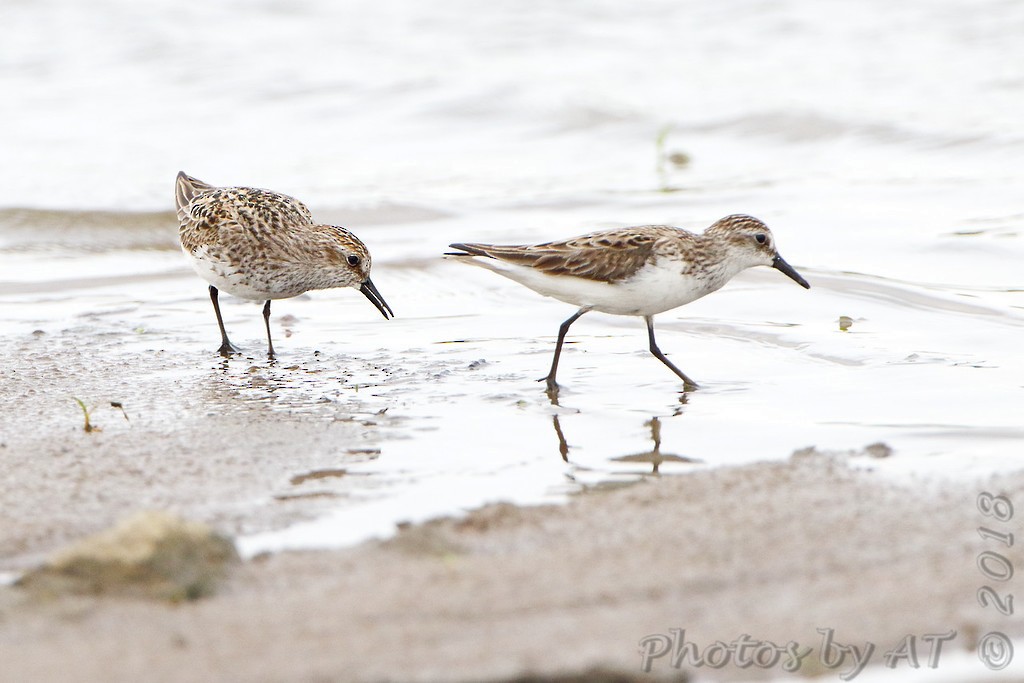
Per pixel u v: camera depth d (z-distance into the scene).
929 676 7.12
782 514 9.12
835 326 14.55
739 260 13.18
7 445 10.84
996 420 11.36
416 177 21.97
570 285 12.70
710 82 26.19
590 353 14.02
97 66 27.97
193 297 16.52
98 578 8.00
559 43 29.06
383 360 13.80
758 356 13.74
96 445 10.86
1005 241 17.09
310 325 15.31
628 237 12.62
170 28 29.84
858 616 7.65
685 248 12.77
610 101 25.31
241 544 8.87
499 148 23.62
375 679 6.93
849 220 18.64
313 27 30.27
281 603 7.84
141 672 7.04
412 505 9.68
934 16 28.80
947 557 8.38
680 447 11.06
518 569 8.30
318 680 6.93
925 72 25.59
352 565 8.39
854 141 22.72
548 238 18.25
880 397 12.18
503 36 29.53
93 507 9.47
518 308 15.82
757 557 8.44
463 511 9.55
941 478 9.83
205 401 12.23
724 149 23.06
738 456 10.77
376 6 31.34
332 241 14.23
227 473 10.25
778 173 21.48
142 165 22.58
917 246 17.20
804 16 29.55
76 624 7.57
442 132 24.52
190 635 7.44
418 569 8.32
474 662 7.09
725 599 7.88
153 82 27.14
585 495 9.84
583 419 11.88
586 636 7.41
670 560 8.41
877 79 25.50
